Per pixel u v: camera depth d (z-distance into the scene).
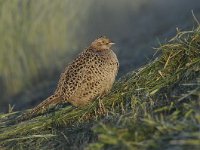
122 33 25.09
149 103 10.43
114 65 11.24
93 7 24.39
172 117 9.30
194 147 8.05
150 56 18.34
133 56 20.14
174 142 8.29
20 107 17.50
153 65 11.53
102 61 11.13
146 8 29.02
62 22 21.77
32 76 20.27
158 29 24.67
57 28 21.58
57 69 20.44
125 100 11.11
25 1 20.89
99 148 8.91
